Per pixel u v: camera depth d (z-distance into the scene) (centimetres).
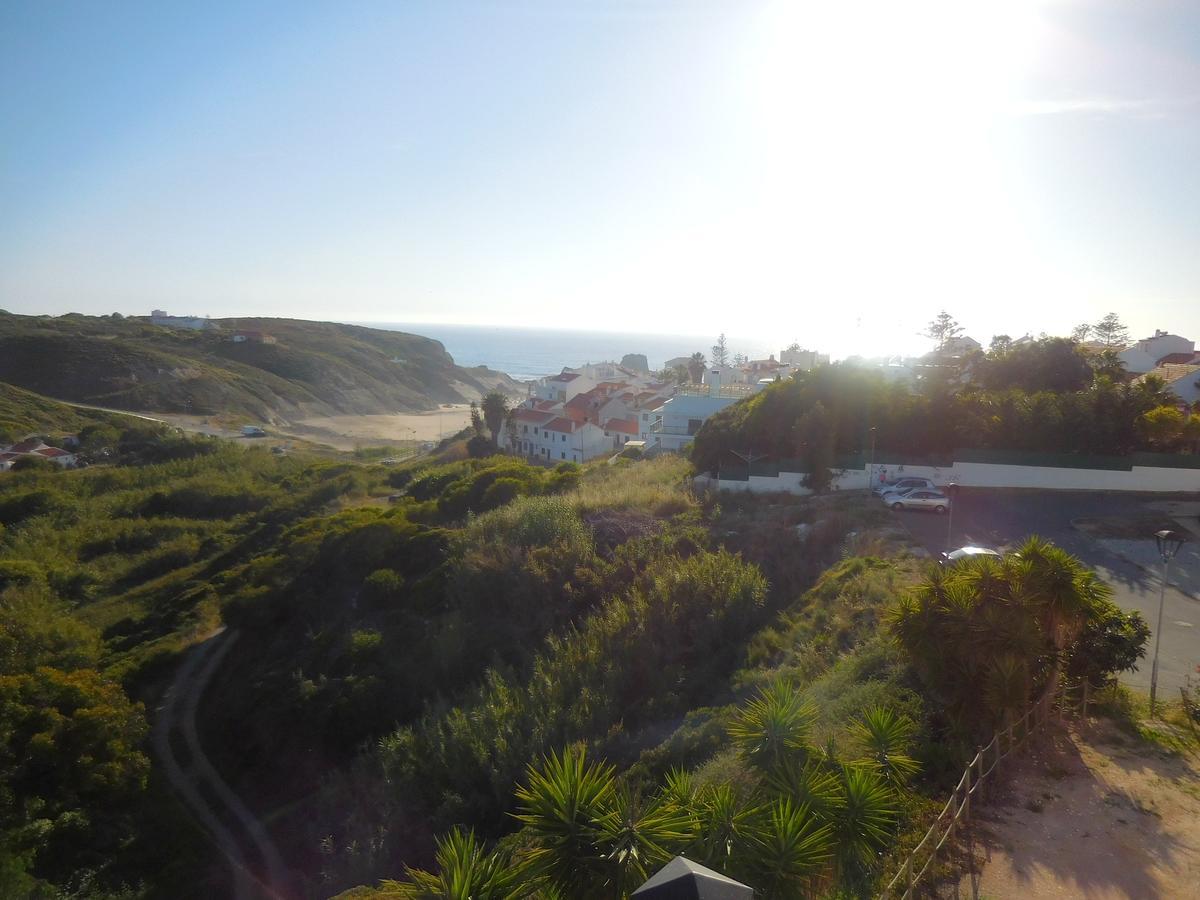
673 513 2891
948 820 826
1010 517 2584
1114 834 813
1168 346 5916
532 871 611
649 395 7594
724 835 624
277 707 2077
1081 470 3016
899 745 871
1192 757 988
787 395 3341
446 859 621
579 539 2486
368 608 2562
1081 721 1086
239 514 5047
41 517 4775
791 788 704
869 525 2459
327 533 3344
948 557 1912
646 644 1781
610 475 3909
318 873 1498
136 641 2944
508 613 2238
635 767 1234
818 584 2012
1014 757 973
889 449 3173
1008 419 3103
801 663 1482
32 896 1363
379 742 1730
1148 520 2514
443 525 3334
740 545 2417
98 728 1753
